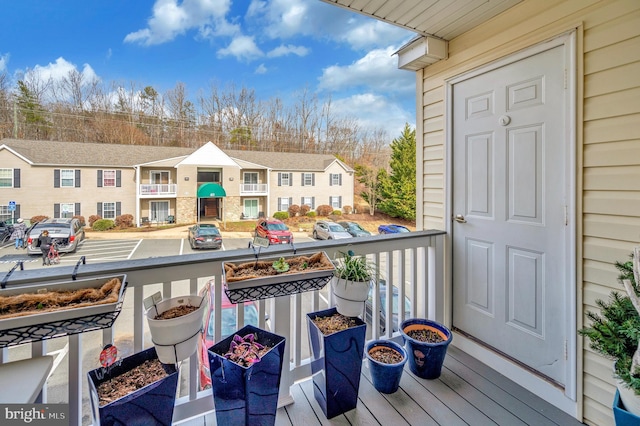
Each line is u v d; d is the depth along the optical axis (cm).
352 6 177
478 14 183
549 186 159
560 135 153
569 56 148
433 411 147
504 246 183
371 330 217
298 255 150
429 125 237
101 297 98
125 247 798
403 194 1339
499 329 186
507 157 180
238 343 124
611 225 134
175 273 127
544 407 154
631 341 102
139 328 123
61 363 239
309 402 150
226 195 1470
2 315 85
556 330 156
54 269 108
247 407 113
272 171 1573
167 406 103
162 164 1376
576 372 147
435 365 169
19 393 85
